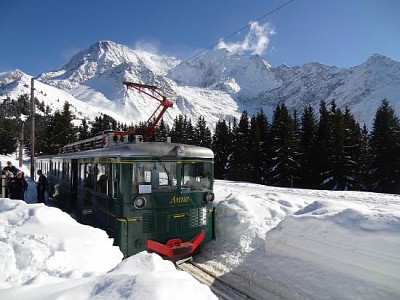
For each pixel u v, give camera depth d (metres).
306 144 41.66
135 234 8.23
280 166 39.38
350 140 37.75
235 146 48.97
